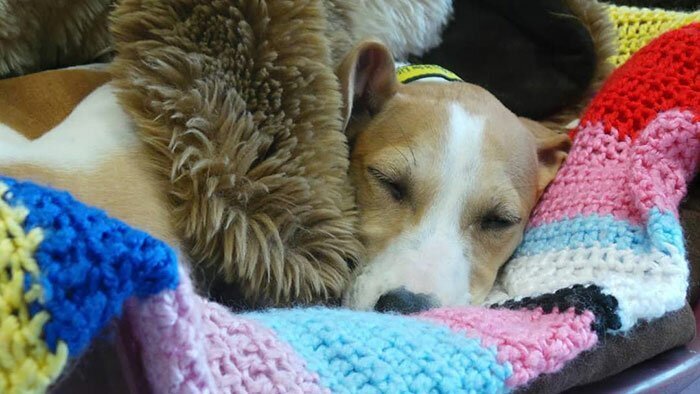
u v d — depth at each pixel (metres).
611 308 0.83
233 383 0.63
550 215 1.10
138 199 0.85
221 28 0.90
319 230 0.94
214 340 0.65
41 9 1.03
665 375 0.90
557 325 0.80
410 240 1.05
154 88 0.88
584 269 0.97
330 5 1.08
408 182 1.09
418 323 0.78
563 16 1.35
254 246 0.87
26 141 0.88
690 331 0.94
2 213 0.50
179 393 0.54
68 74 0.99
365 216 1.09
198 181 0.86
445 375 0.70
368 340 0.72
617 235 0.97
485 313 0.83
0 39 1.02
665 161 1.02
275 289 0.90
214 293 0.92
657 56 1.14
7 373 0.47
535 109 1.45
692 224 1.10
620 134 1.08
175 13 0.91
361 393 0.67
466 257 1.07
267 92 0.90
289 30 0.91
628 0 1.94
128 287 0.50
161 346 0.53
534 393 0.77
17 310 0.47
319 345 0.71
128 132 0.90
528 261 1.07
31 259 0.48
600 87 1.34
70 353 0.48
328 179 0.95
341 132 0.98
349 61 1.01
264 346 0.67
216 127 0.88
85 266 0.49
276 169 0.90
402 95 1.18
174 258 0.53
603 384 0.87
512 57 1.43
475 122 1.14
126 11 0.92
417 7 1.31
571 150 1.15
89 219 0.52
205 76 0.89
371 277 1.00
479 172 1.10
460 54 1.46
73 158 0.86
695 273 1.06
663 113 1.05
